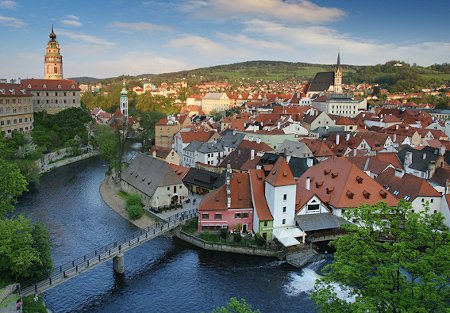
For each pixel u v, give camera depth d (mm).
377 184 84625
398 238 36750
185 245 79250
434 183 94438
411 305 30578
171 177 98625
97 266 70812
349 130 166750
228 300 60562
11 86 168375
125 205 102625
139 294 62312
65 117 194125
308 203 79875
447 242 35312
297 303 59531
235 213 80938
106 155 138750
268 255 74312
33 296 53125
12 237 53344
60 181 129250
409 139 146750
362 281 35688
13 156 136000
